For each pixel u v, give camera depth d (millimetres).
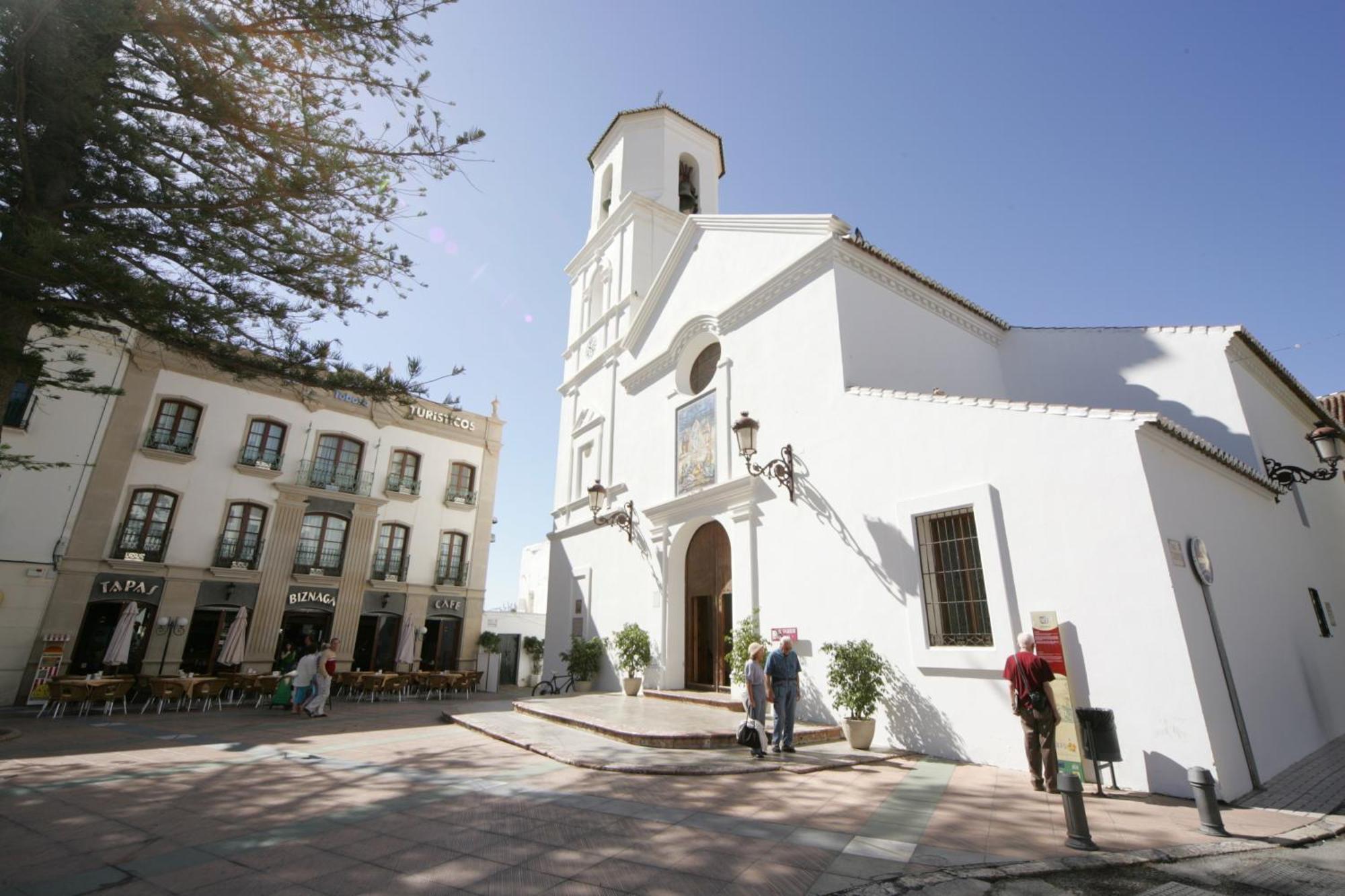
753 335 13039
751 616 11477
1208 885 4219
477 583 28453
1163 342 11930
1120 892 4070
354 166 7766
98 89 6477
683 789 6547
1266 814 5879
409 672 23578
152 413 21375
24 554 18250
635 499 16094
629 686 14070
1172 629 6617
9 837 5070
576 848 4750
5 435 18406
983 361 13867
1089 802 6176
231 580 22031
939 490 8953
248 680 17547
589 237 22141
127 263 7691
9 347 6605
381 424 26984
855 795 6383
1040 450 7984
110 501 19984
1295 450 13219
